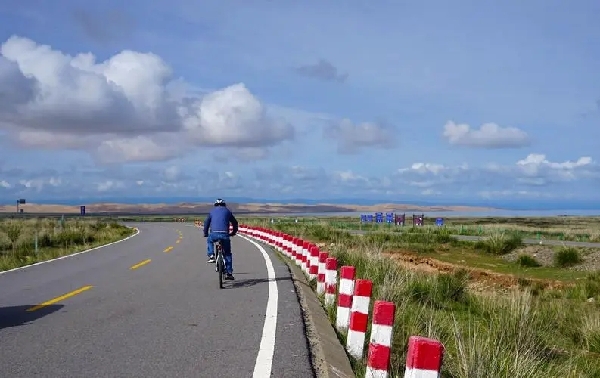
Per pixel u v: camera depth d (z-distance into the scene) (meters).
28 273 15.89
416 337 4.09
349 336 6.56
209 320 8.66
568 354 8.80
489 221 109.69
